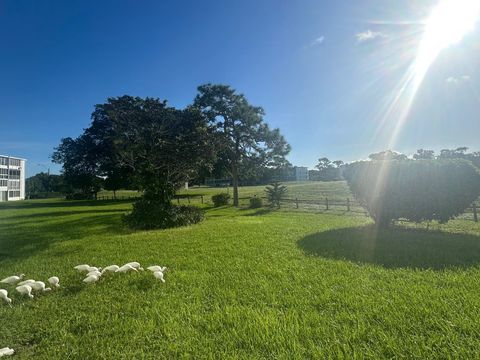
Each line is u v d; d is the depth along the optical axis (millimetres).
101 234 13992
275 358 3219
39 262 8500
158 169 33688
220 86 33938
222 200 35375
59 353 3564
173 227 15828
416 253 7699
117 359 3383
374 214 13352
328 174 113625
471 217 17469
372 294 4863
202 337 3730
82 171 47812
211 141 33938
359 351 3238
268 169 36031
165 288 5660
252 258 7777
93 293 5574
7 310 4871
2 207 45062
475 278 5504
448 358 3039
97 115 44656
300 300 4746
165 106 37906
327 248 8625
